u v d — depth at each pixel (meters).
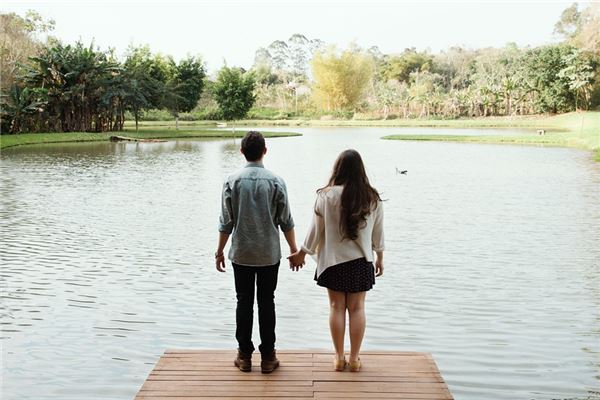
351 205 4.21
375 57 120.56
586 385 5.15
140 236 11.03
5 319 6.73
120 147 35.12
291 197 15.48
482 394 4.99
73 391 5.08
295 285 8.02
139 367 5.54
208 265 9.04
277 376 4.28
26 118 43.94
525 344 6.02
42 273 8.59
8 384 5.19
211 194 16.28
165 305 7.21
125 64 52.38
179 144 37.81
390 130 56.62
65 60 45.84
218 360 4.60
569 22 84.06
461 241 10.66
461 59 108.75
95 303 7.28
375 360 4.59
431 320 6.70
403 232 11.43
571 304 7.23
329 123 72.56
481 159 26.58
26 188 17.48
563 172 21.50
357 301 4.36
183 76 64.25
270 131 53.75
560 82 63.28
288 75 120.38
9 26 48.38
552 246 10.23
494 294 7.61
